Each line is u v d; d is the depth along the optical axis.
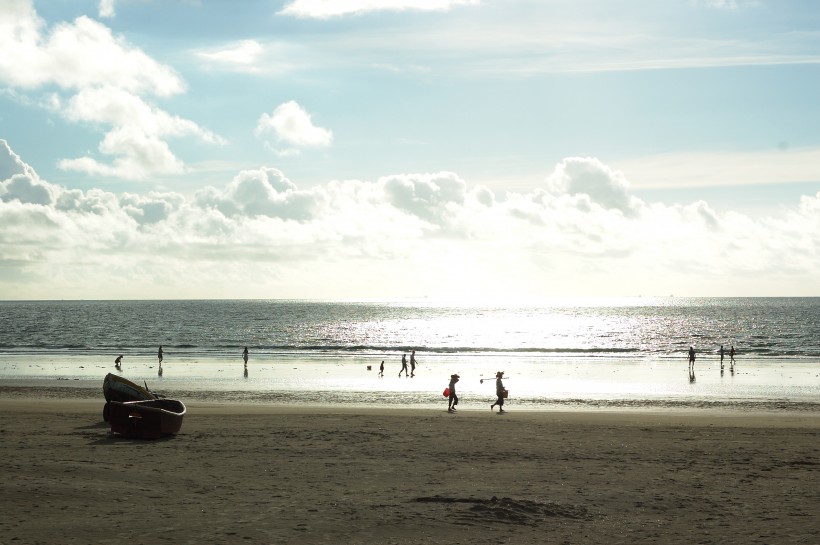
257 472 18.23
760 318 180.12
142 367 61.34
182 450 21.47
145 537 11.49
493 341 110.62
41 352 81.31
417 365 64.56
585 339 114.06
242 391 42.38
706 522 13.78
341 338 116.25
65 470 17.23
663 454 21.67
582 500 15.50
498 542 12.08
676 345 97.06
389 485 16.83
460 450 22.03
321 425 27.30
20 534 11.39
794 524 13.64
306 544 11.48
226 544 11.26
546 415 31.58
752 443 23.84
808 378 52.25
